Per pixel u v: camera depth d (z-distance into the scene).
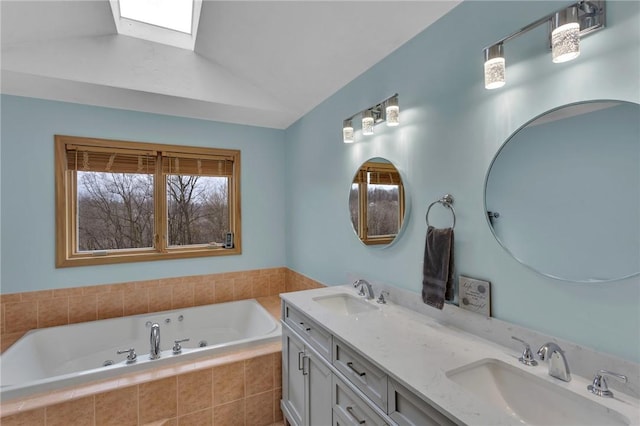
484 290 1.27
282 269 3.39
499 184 1.21
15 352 2.04
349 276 2.21
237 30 1.98
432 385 0.90
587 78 0.96
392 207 1.79
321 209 2.61
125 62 2.17
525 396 1.00
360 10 1.56
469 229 1.34
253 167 3.25
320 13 1.65
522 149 1.14
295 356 1.80
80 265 2.52
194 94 2.39
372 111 1.82
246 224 3.22
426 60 1.56
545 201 1.07
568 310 1.01
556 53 0.93
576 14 0.90
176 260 2.89
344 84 2.24
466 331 1.33
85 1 1.74
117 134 2.65
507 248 1.18
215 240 3.16
